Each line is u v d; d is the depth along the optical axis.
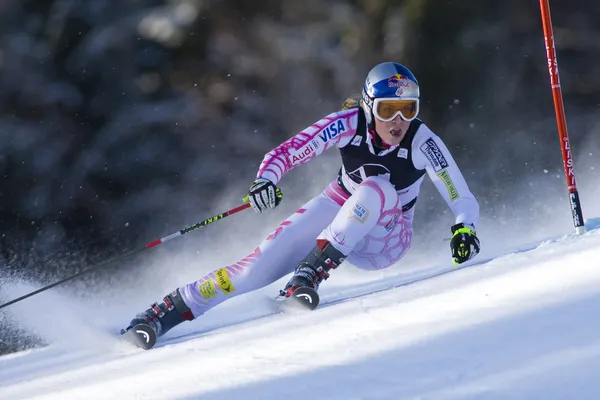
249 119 49.94
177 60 51.66
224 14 51.19
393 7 48.81
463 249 11.45
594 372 6.45
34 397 9.52
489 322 8.17
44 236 46.28
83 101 49.84
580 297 8.29
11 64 49.34
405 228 13.38
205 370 8.82
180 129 49.25
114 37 50.34
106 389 9.02
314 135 12.45
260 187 11.74
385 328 8.88
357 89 49.19
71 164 48.44
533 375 6.64
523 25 48.75
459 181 12.17
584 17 48.75
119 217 47.00
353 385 7.29
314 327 9.71
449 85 48.06
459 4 47.91
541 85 48.44
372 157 12.59
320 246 11.91
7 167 47.25
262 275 12.43
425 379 7.06
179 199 47.28
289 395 7.39
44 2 51.25
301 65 50.19
